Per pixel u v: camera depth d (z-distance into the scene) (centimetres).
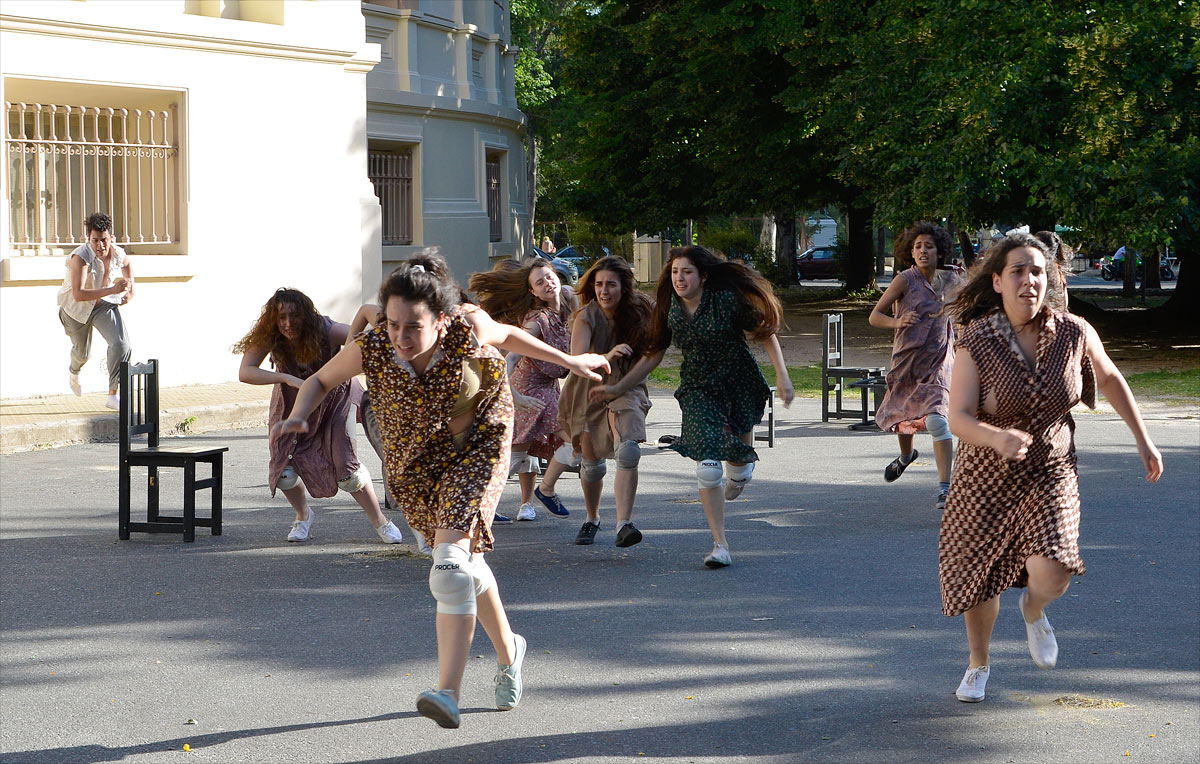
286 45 1566
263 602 635
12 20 1312
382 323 447
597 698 489
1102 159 1809
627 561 721
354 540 784
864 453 1124
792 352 2106
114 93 1442
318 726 460
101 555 739
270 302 733
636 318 737
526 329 791
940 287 870
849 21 2294
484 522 441
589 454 754
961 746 437
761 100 2602
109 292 1223
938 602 627
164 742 444
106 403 1252
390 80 2119
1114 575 678
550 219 6544
